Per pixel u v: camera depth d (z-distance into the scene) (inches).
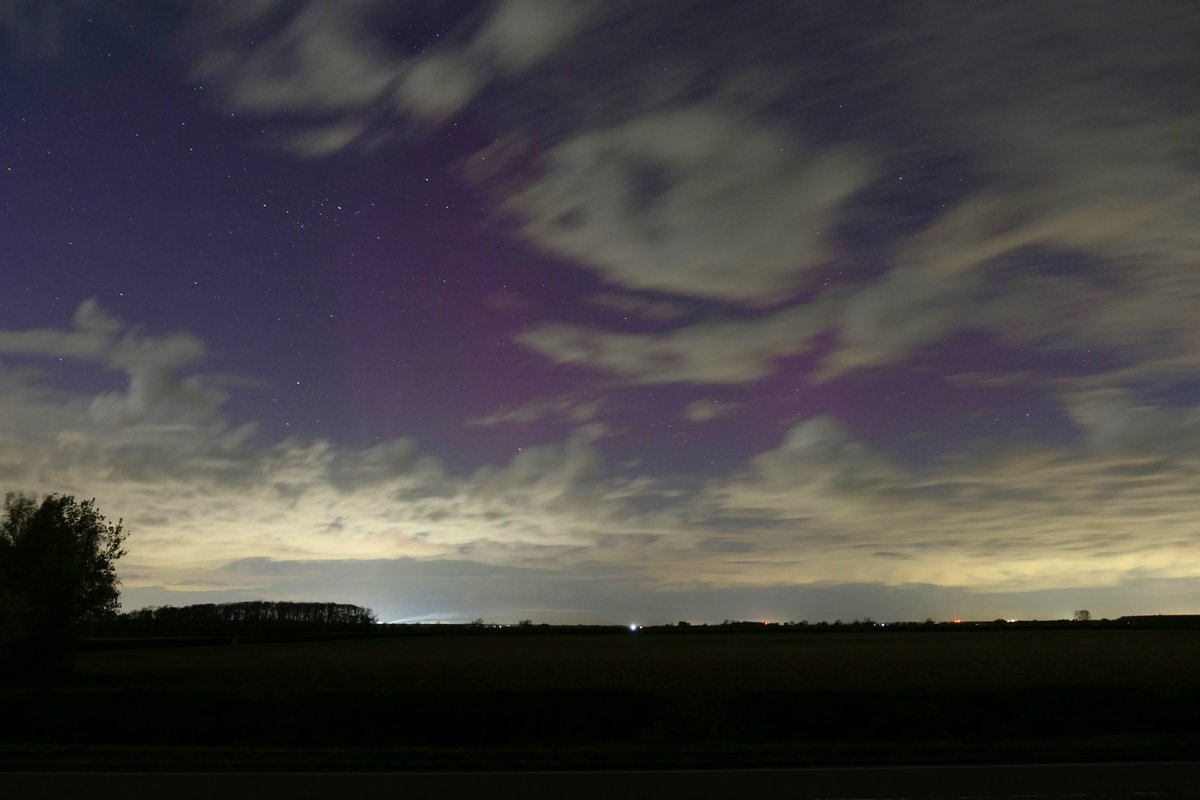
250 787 472.4
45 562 1764.3
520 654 2883.9
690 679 1635.1
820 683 1485.0
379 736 1144.2
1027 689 1254.3
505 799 433.7
